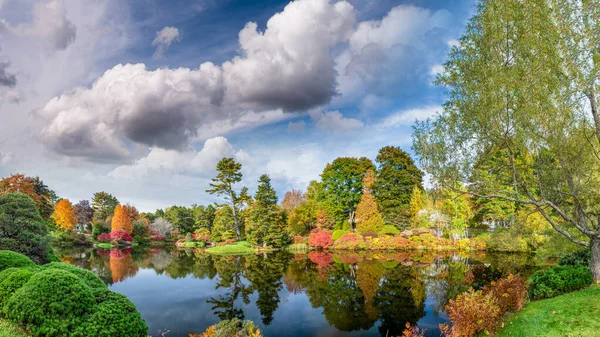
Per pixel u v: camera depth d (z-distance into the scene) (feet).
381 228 125.39
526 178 37.27
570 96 29.63
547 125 29.40
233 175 149.69
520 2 29.12
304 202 158.20
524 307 31.14
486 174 37.19
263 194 128.26
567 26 28.43
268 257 100.83
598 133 30.17
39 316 20.08
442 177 34.60
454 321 27.09
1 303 22.90
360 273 68.90
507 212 101.40
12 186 104.68
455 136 34.17
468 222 117.70
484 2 32.01
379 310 43.04
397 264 79.92
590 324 23.29
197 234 174.91
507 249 94.99
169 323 38.81
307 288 56.70
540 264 67.77
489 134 31.53
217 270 76.23
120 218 174.40
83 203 216.33
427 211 119.24
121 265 84.48
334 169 150.41
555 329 24.18
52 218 156.15
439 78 35.45
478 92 31.42
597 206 34.65
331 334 35.27
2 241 38.70
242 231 156.87
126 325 21.75
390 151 146.00
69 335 19.97
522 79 29.22
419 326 36.99
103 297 23.44
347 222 144.05
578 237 42.29
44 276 21.65
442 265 75.87
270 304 47.16
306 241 135.13
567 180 33.14
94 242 164.96
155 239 192.34
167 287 58.29
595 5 28.14
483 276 60.49
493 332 27.50
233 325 32.37
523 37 28.99
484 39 31.14
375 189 143.54
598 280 32.30
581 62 28.55
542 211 34.53
